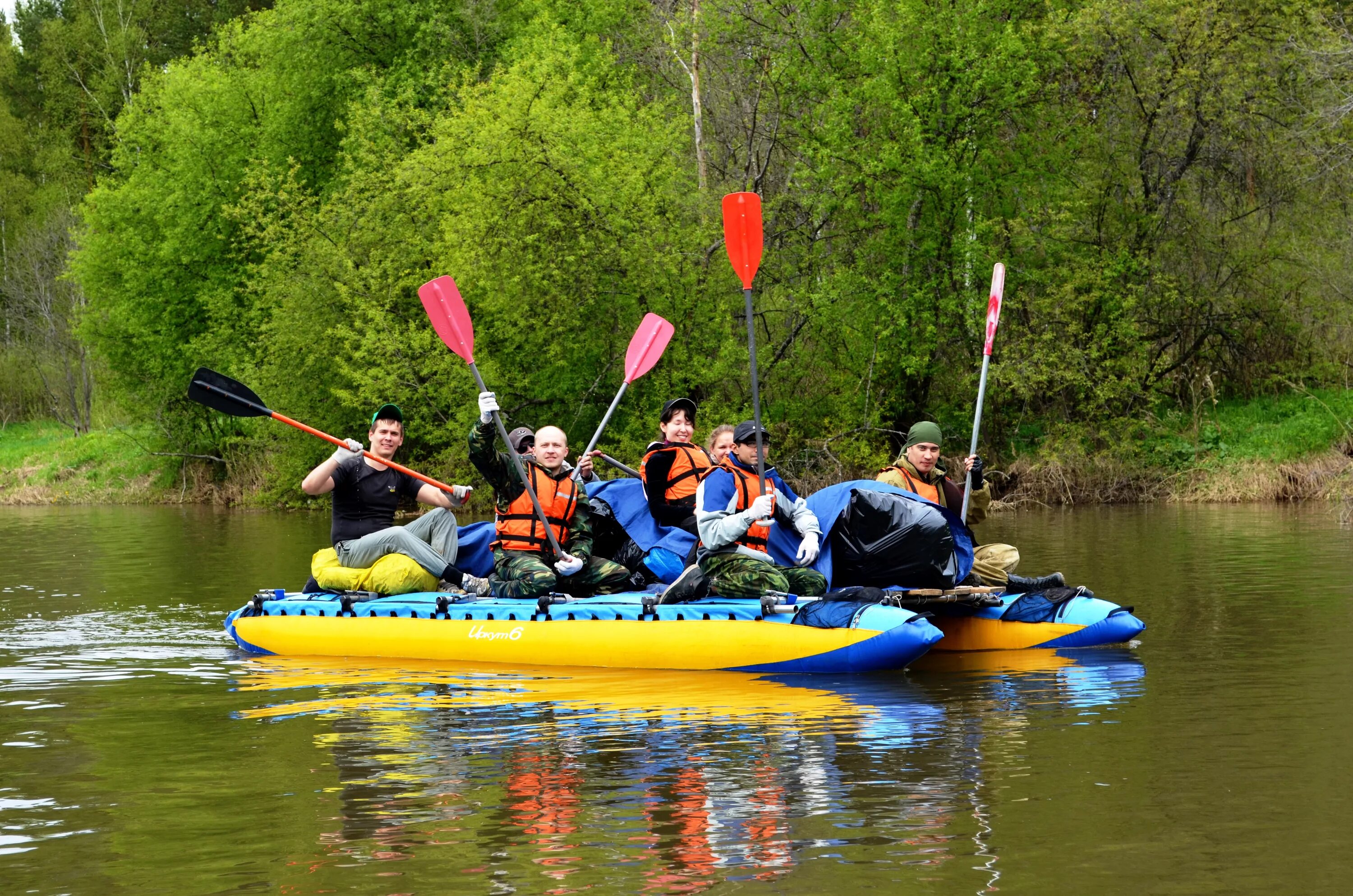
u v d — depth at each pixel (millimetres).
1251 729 13859
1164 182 59125
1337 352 59688
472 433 19969
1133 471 55375
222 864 10016
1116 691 16078
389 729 14539
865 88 52875
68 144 114375
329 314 60219
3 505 72938
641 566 21391
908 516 18781
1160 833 10391
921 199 54875
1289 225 59594
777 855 9992
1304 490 51406
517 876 9664
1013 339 57094
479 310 56312
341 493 21750
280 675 18156
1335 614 21672
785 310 57375
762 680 17234
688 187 57312
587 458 23656
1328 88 54188
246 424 70125
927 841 10273
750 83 61094
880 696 16078
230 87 75875
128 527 50531
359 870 9836
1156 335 59188
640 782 12102
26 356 109938
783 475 57312
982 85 52406
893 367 56656
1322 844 10070
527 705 15797
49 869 9961
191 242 73062
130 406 77188
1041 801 11289
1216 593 24578
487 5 71500
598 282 53625
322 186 73375
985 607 20188
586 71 63562
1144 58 57094
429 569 21016
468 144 56500
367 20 72812
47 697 16719
